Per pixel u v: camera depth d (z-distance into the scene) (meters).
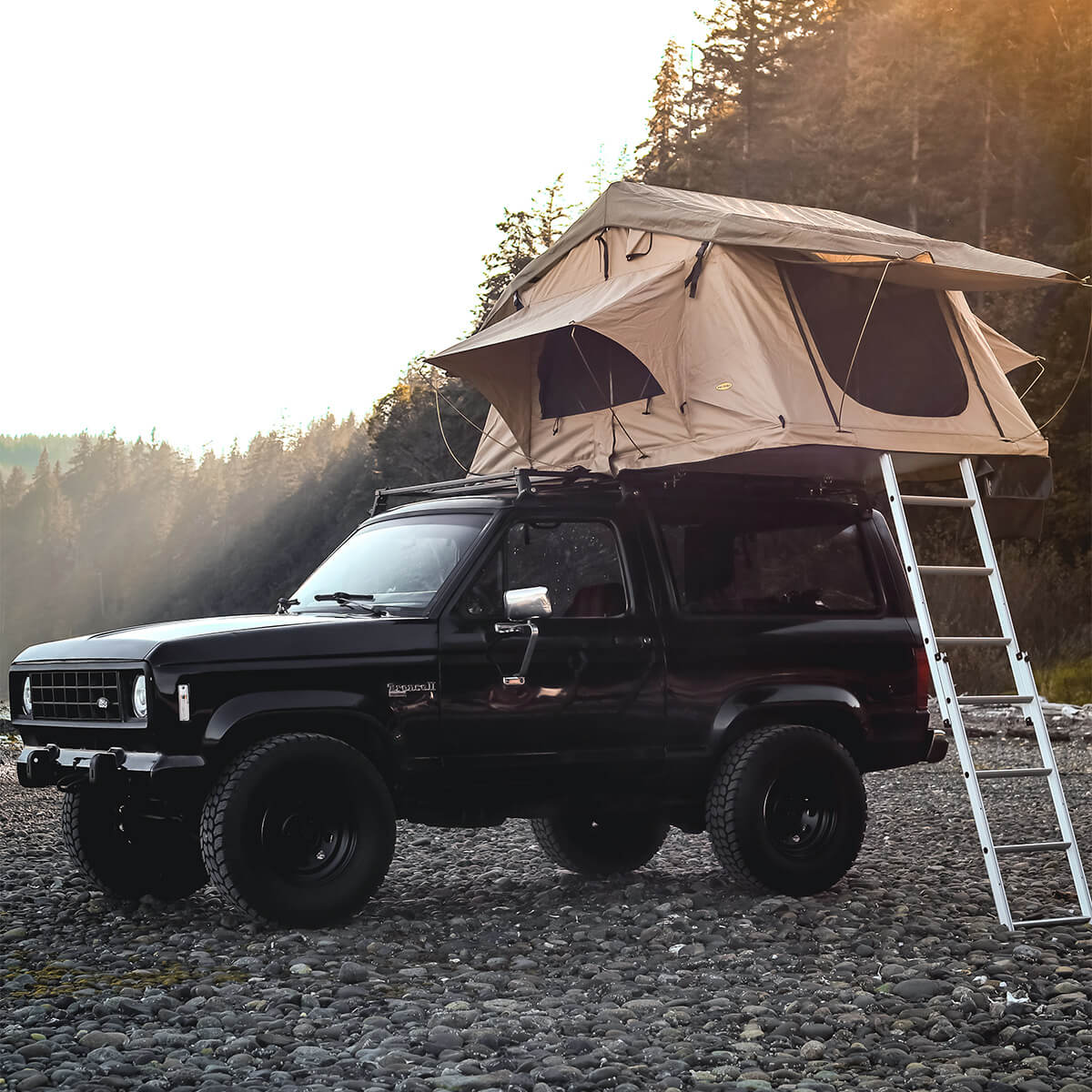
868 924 6.88
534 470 7.69
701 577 7.65
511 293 9.41
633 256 8.30
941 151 48.03
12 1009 5.27
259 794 6.34
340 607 7.30
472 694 6.90
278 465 152.12
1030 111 47.22
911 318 8.07
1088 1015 5.27
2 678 84.81
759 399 7.32
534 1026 5.09
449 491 8.45
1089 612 35.12
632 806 7.44
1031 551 37.78
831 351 7.64
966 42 47.75
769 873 7.41
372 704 6.67
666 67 65.62
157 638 6.53
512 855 9.38
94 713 6.76
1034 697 7.55
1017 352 8.96
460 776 6.89
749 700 7.58
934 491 37.78
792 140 52.97
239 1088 4.27
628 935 6.70
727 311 7.57
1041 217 46.84
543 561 7.25
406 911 7.28
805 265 7.65
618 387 8.04
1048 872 8.67
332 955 6.12
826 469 8.38
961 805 12.13
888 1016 5.30
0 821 11.09
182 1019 5.09
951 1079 4.48
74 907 7.36
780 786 7.52
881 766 8.05
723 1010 5.34
